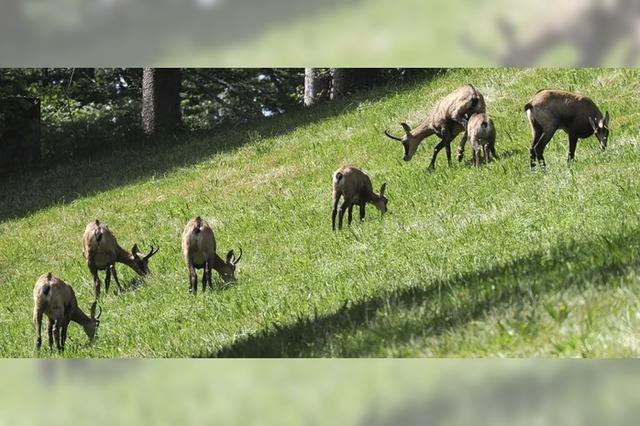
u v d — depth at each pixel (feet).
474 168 213.25
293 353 100.32
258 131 374.22
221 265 187.01
